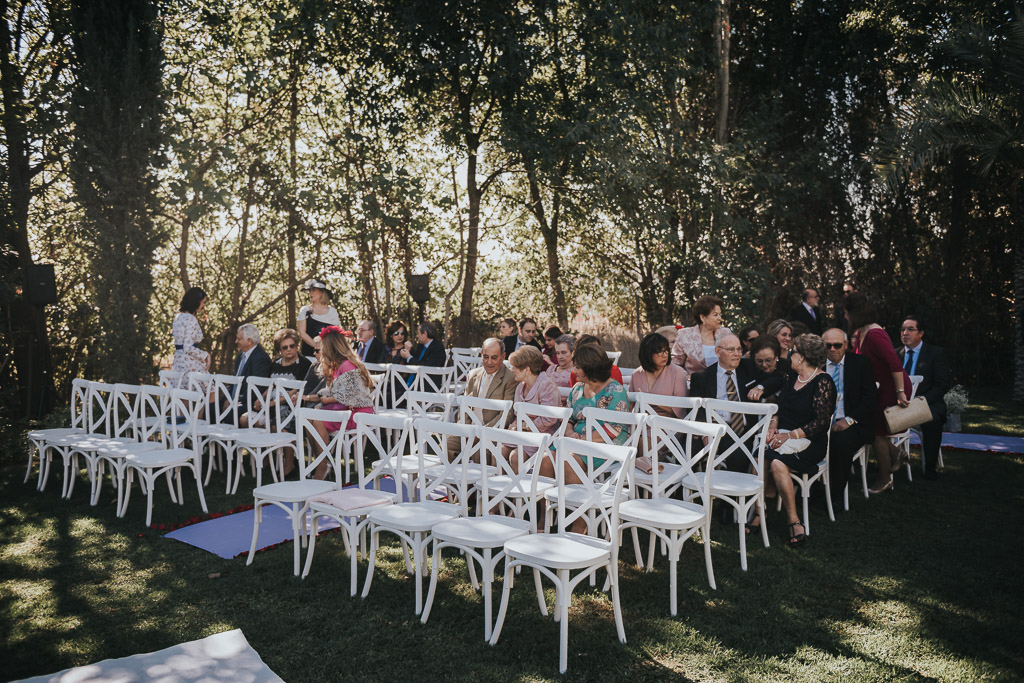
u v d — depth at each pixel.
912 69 13.92
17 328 9.17
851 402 5.75
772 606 3.97
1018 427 9.30
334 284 11.76
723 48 13.27
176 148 9.13
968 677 3.19
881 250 14.38
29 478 7.22
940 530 5.24
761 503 4.92
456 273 13.42
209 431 6.48
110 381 8.62
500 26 10.96
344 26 10.69
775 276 14.53
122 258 8.58
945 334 13.95
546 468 4.96
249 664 3.34
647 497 5.31
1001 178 13.45
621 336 14.59
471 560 4.22
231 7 9.98
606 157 11.45
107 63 8.45
